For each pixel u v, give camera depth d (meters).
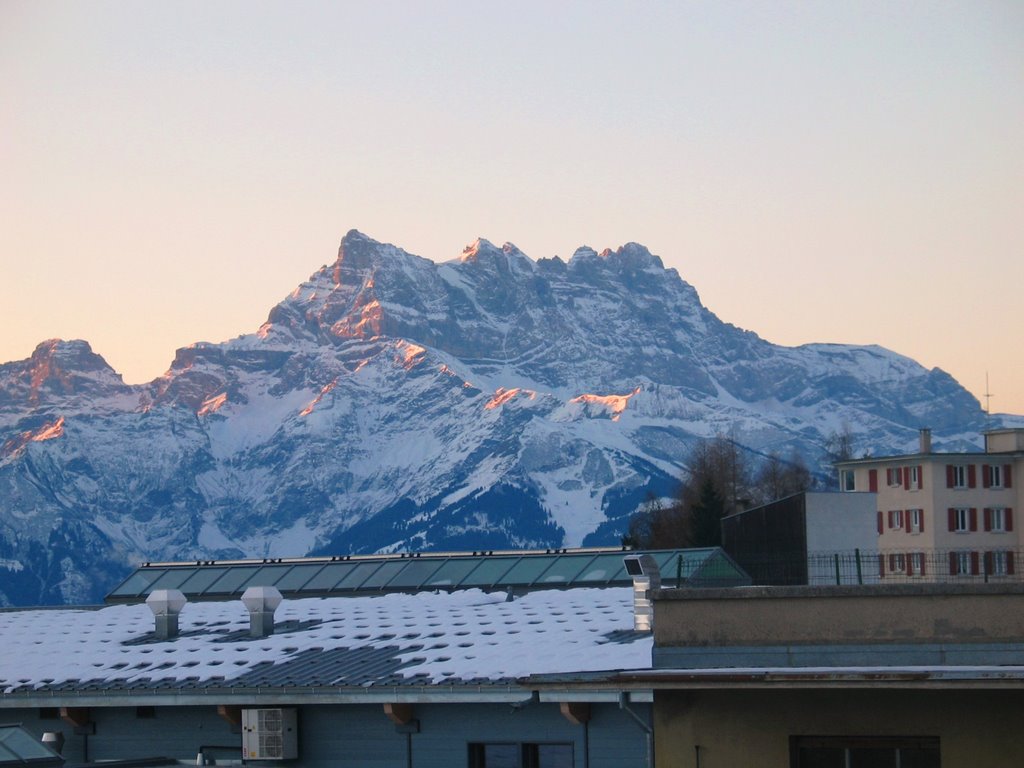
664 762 34.44
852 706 33.41
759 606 34.25
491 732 43.31
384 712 45.03
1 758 40.06
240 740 47.62
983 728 32.59
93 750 49.75
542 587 87.69
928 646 33.09
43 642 59.06
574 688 36.28
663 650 34.62
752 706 34.03
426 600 61.97
